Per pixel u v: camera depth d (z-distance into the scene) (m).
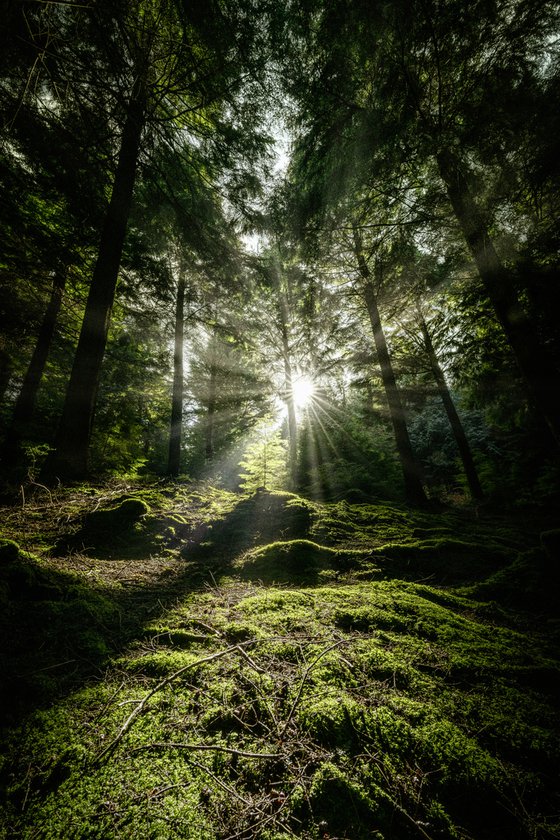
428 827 1.21
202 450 22.03
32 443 5.92
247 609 2.81
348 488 9.65
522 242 5.28
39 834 1.11
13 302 8.14
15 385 12.41
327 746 1.47
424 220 5.61
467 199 5.08
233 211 7.76
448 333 9.43
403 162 5.05
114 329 11.38
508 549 5.03
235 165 6.90
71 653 2.12
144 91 4.84
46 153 5.16
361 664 2.07
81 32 3.62
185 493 6.59
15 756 1.40
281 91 5.44
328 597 3.08
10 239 5.96
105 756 1.40
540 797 1.36
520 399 8.20
